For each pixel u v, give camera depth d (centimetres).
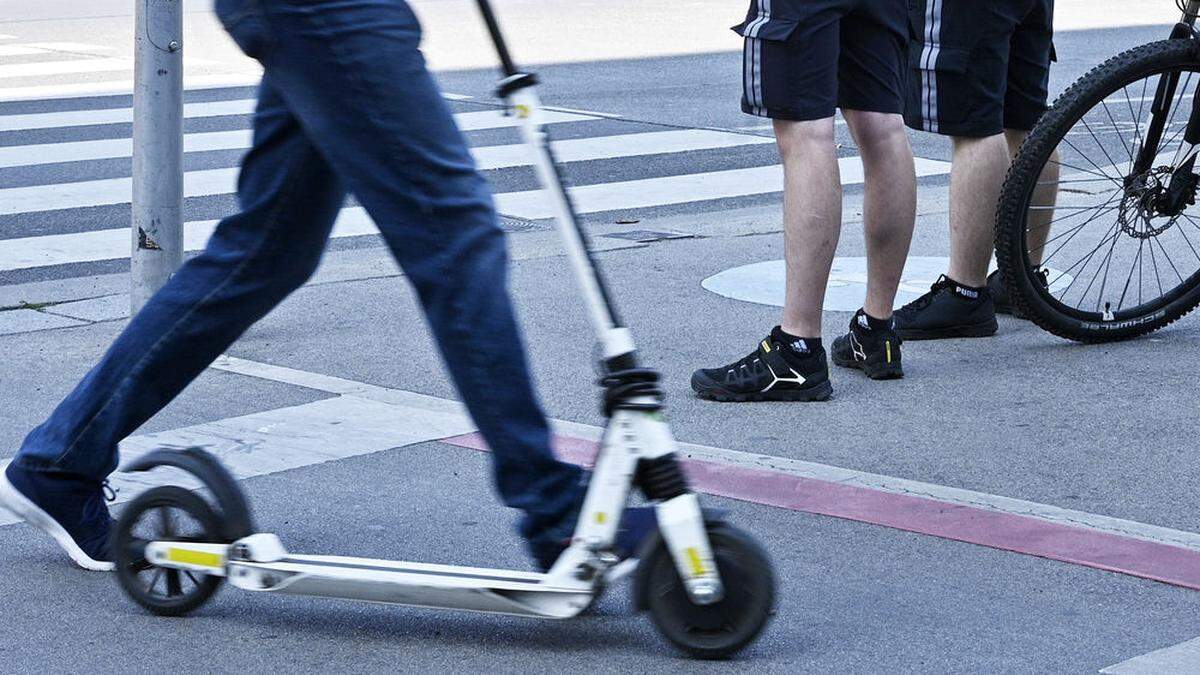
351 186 353
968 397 568
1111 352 628
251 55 357
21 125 1280
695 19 2078
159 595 384
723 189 1059
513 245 838
